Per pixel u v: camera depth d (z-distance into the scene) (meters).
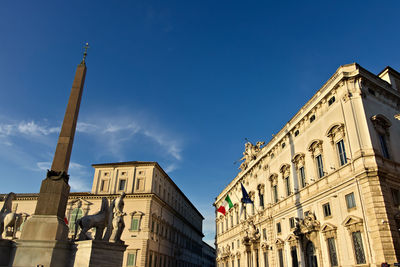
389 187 23.42
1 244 17.92
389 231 21.31
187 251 82.19
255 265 40.62
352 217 23.78
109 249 18.53
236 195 53.72
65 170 21.53
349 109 26.38
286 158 36.25
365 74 27.30
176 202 75.06
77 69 25.72
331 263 25.91
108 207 21.27
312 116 32.12
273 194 38.78
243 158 51.34
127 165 59.56
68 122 23.02
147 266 50.94
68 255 18.73
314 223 28.28
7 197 22.34
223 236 60.47
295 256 31.55
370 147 24.23
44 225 19.14
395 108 28.77
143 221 53.34
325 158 28.84
